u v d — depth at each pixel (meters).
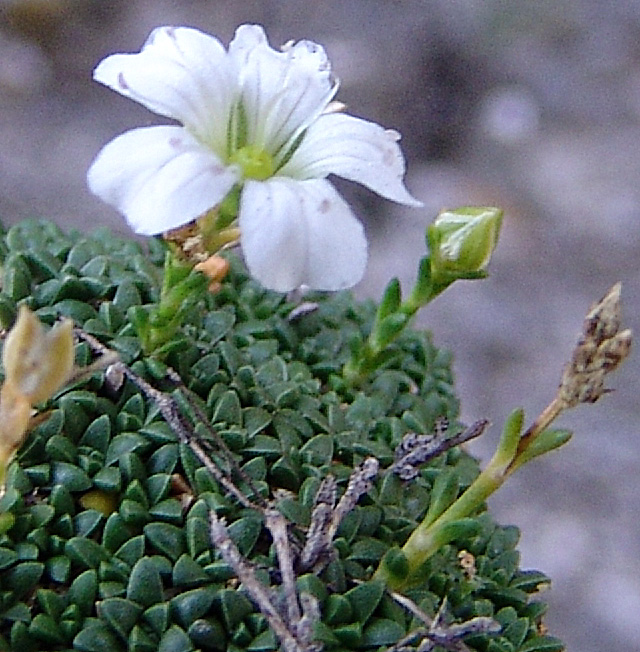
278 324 0.06
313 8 0.16
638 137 0.16
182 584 0.05
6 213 0.14
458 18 0.16
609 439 0.13
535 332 0.14
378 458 0.05
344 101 0.15
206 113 0.05
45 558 0.05
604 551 0.12
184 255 0.05
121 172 0.05
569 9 0.17
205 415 0.05
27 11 0.15
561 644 0.05
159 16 0.16
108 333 0.05
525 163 0.15
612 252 0.15
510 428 0.05
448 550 0.05
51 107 0.15
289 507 0.05
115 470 0.05
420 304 0.05
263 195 0.05
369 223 0.14
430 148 0.15
